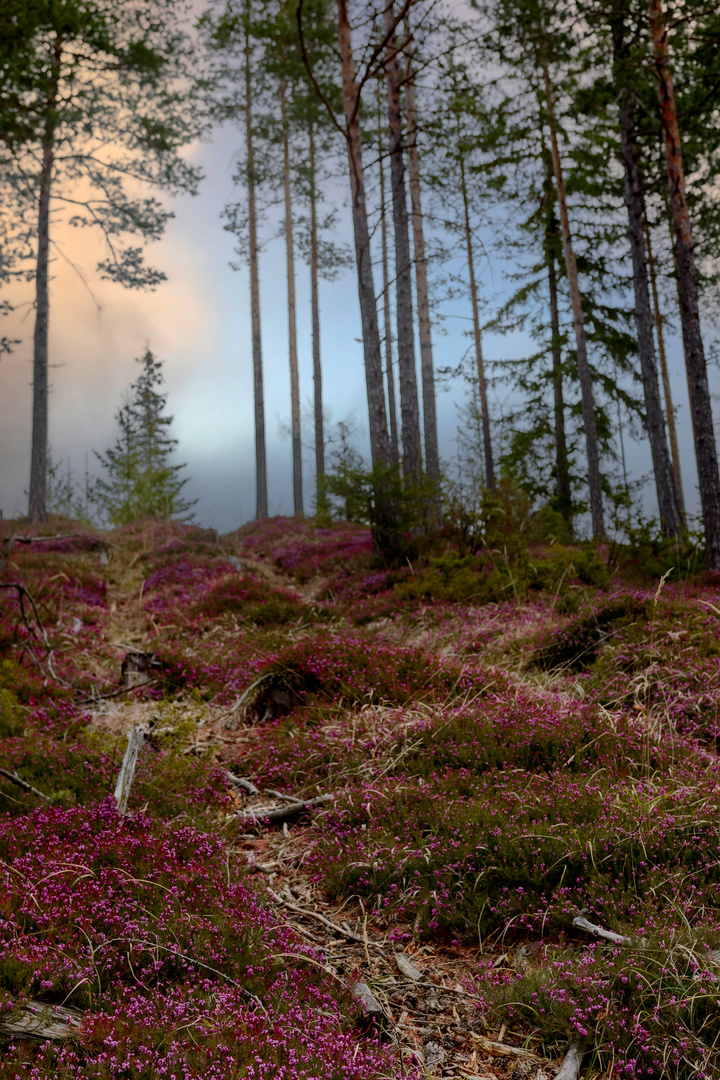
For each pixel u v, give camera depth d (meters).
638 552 14.00
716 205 19.17
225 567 17.05
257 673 7.96
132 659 8.74
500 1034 3.02
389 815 4.72
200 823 4.82
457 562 12.77
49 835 4.13
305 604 12.29
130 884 3.64
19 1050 2.44
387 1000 3.26
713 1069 2.63
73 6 16.39
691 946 3.11
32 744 5.76
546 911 3.58
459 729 5.74
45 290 23.17
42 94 14.72
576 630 8.16
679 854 3.84
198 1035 2.61
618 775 4.90
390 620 10.94
